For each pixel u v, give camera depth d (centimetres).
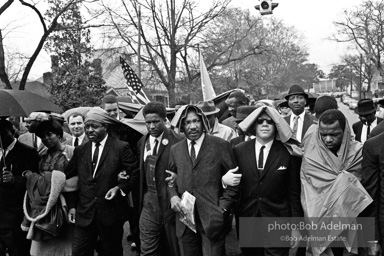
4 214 543
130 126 625
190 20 2795
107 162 514
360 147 438
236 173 459
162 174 509
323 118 422
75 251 519
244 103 743
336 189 419
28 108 514
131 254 668
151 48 2759
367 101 797
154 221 521
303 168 439
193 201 449
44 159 566
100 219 513
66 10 2188
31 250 545
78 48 2267
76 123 674
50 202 518
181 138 528
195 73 2972
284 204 450
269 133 445
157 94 3331
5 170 527
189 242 466
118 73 3669
